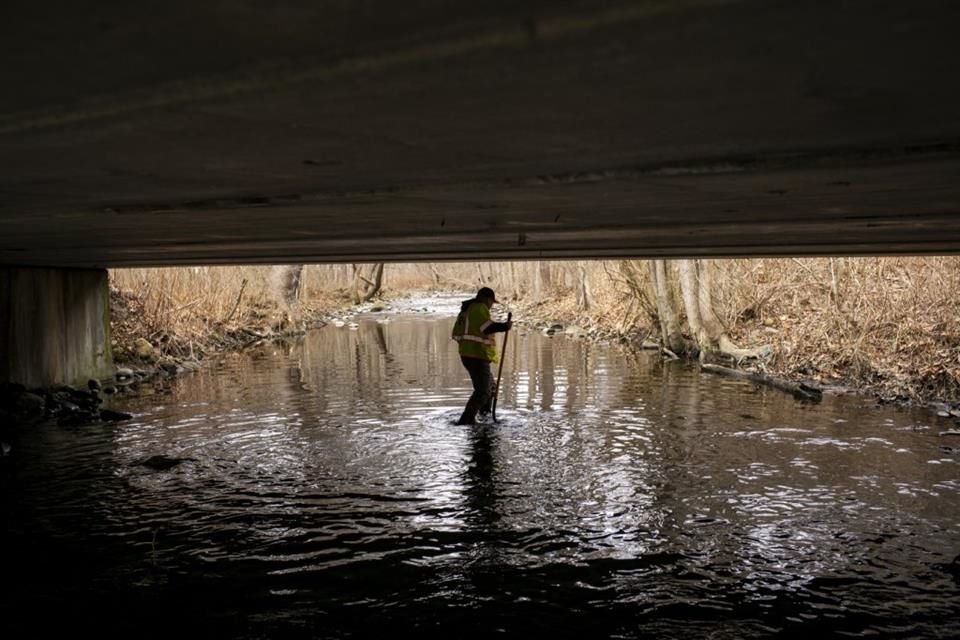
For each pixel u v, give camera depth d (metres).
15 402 11.66
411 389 13.39
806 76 2.79
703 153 4.09
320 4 2.20
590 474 7.79
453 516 6.63
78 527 6.52
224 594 5.25
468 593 5.22
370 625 4.83
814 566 5.57
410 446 9.08
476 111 3.28
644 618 4.87
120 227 7.46
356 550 5.95
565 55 2.60
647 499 7.00
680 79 2.84
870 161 4.17
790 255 11.55
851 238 8.83
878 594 5.15
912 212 6.42
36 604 5.14
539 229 7.96
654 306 19.72
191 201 5.79
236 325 23.55
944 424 9.88
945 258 12.18
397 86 2.93
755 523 6.37
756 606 5.00
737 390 12.74
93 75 2.81
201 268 22.62
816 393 11.93
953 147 3.87
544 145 3.90
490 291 10.46
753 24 2.31
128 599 5.20
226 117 3.33
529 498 7.07
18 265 12.62
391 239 9.23
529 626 4.79
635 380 14.02
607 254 11.95
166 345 17.92
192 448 9.16
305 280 37.59
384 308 41.56
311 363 17.53
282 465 8.33
